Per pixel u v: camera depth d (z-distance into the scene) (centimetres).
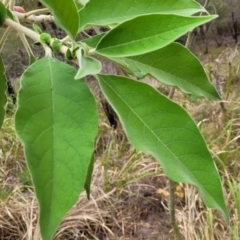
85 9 44
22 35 48
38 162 31
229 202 173
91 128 33
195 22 36
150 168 201
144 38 37
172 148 39
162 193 185
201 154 38
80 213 177
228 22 331
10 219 179
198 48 334
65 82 35
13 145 224
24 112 33
